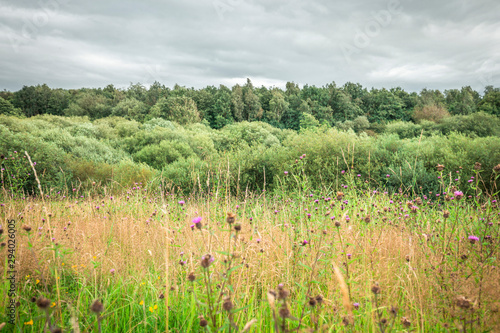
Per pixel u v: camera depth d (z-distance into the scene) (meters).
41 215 4.23
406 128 48.97
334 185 9.96
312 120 58.50
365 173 11.04
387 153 12.05
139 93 82.62
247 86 93.12
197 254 2.64
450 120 44.06
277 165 12.95
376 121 72.56
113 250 3.15
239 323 1.95
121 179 13.98
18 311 2.00
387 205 4.59
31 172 10.07
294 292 2.34
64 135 22.14
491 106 55.16
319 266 2.44
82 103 69.00
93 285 2.54
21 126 23.70
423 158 11.74
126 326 2.13
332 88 79.88
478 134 37.62
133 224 4.12
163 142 24.55
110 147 25.22
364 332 1.86
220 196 4.77
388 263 2.53
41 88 76.06
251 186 12.90
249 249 2.60
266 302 2.07
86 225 4.15
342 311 1.93
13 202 5.29
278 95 76.38
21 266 2.38
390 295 2.12
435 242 2.71
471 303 1.55
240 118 72.88
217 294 1.97
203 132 40.28
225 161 11.27
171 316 2.21
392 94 76.12
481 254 2.21
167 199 7.25
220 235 2.88
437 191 9.13
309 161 12.16
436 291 2.06
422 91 84.31
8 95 79.00
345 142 12.40
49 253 2.65
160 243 3.36
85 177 14.94
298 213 3.90
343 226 2.96
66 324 2.00
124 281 2.57
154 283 2.60
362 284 2.18
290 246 2.89
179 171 13.40
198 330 1.99
